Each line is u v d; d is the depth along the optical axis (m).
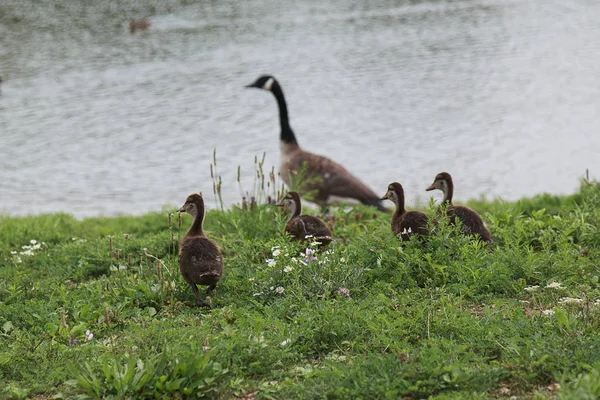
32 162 28.88
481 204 18.02
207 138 31.81
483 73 41.84
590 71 41.84
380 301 9.89
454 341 8.52
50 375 8.59
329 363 8.26
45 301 11.06
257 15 55.62
